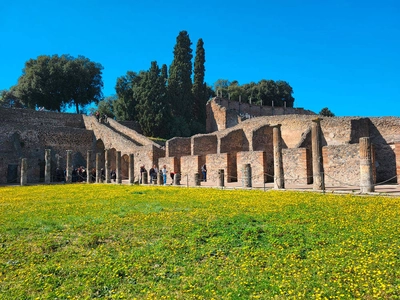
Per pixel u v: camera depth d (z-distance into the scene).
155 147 45.06
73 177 45.47
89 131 61.41
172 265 7.75
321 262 7.45
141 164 47.22
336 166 27.30
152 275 7.23
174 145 45.50
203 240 9.69
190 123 72.06
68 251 9.05
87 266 7.87
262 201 16.44
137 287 6.63
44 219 13.47
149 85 66.12
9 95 82.44
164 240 9.63
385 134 34.09
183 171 40.59
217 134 47.69
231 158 35.53
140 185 33.47
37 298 6.20
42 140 56.91
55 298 6.25
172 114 69.88
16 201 20.06
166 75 78.00
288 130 42.56
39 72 72.62
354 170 26.17
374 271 6.73
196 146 44.91
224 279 6.78
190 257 8.21
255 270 7.22
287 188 24.23
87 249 9.26
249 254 8.25
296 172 29.19
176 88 72.50
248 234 9.92
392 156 31.78
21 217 14.02
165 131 65.56
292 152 29.50
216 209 14.40
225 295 6.05
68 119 66.88
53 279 7.14
